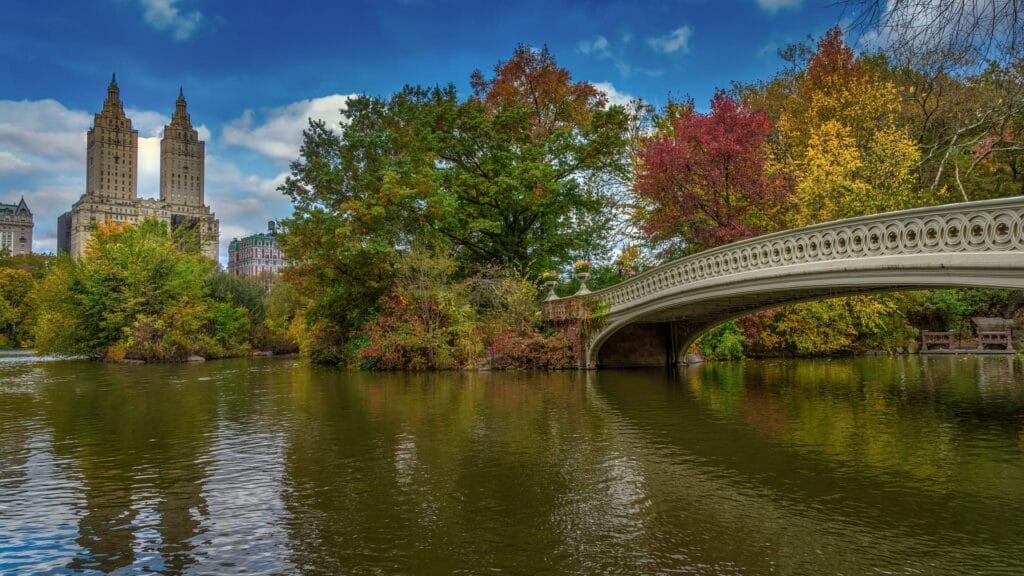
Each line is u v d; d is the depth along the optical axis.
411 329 24.30
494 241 29.78
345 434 10.39
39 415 12.88
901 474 7.45
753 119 23.11
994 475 7.34
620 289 20.69
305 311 32.41
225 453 9.03
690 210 23.94
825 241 11.47
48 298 42.25
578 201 29.39
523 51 31.61
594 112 28.81
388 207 26.12
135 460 8.65
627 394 15.20
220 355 38.22
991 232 8.12
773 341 27.94
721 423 10.98
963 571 4.75
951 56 7.17
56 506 6.58
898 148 24.48
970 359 26.27
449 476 7.62
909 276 9.48
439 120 28.78
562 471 7.79
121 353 34.44
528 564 4.96
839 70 29.45
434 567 4.91
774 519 5.94
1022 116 18.30
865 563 4.93
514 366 23.38
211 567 4.95
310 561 5.05
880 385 16.62
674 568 4.85
